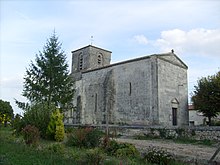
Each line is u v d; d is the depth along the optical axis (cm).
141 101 3136
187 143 1972
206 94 3159
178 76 3400
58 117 2061
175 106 3253
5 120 3216
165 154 1225
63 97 3356
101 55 4609
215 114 3281
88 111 3822
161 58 3167
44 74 3359
